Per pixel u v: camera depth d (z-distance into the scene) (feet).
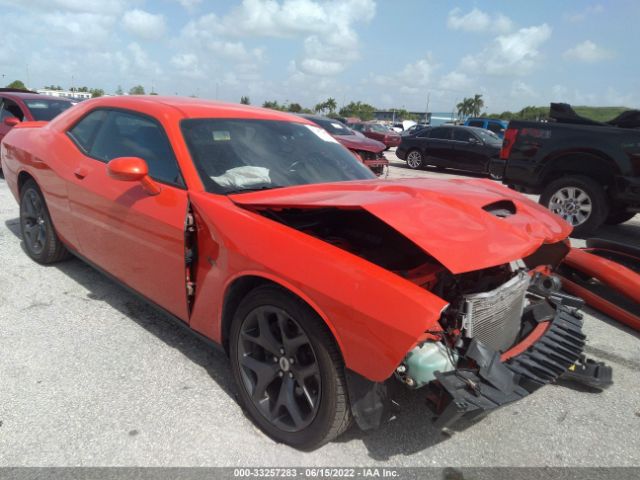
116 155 10.48
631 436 8.18
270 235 7.23
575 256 13.78
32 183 13.47
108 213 10.12
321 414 6.79
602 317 13.26
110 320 11.08
